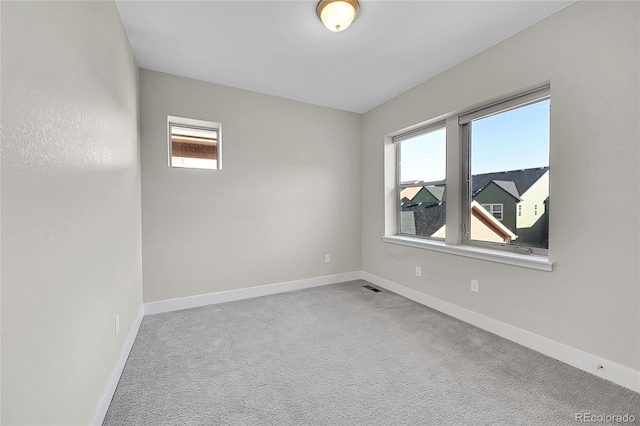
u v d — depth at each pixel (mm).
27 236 762
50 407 862
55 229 915
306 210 3613
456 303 2625
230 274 3129
